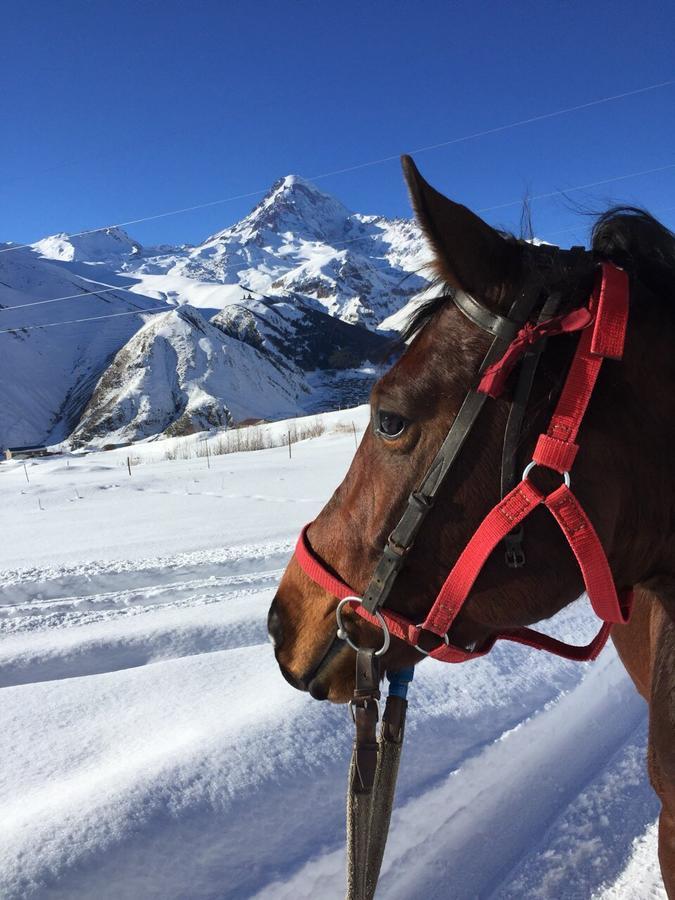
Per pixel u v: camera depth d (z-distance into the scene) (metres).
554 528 1.33
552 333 1.31
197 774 2.40
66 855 1.98
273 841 2.25
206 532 8.97
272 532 8.75
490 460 1.33
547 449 1.28
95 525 10.04
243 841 2.21
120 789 2.29
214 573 6.82
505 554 1.34
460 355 1.36
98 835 2.06
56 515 11.22
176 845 2.12
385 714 1.69
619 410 1.36
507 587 1.36
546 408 1.33
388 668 1.57
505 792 2.79
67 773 2.64
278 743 2.65
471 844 2.52
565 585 1.36
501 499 1.33
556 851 2.51
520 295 1.34
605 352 1.29
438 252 1.31
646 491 1.40
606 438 1.34
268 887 2.08
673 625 1.57
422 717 3.06
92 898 1.90
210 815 2.25
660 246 1.51
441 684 3.42
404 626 1.42
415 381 1.38
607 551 1.36
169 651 4.47
